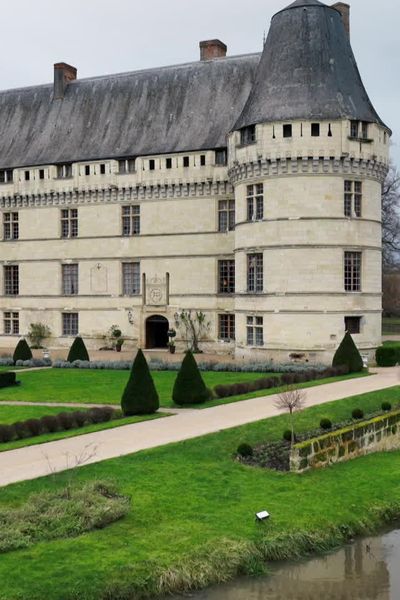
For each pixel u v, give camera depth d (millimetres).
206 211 51406
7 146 59188
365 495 20906
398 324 81625
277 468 22609
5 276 58969
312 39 43906
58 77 60094
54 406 30812
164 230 52656
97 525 17172
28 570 14875
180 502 19062
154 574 15445
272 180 42812
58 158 56031
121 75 58812
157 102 55688
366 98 44844
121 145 54469
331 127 41906
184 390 30547
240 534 17531
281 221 42500
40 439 24375
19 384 37469
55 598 14094
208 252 51438
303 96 42562
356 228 42844
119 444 23562
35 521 16750
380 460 24750
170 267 52625
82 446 23297
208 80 54875
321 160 41875
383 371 40000
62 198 55906
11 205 58000
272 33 45281
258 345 44219
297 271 42250
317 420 27078
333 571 16969
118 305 54562
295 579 16484
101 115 57281
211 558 16406
